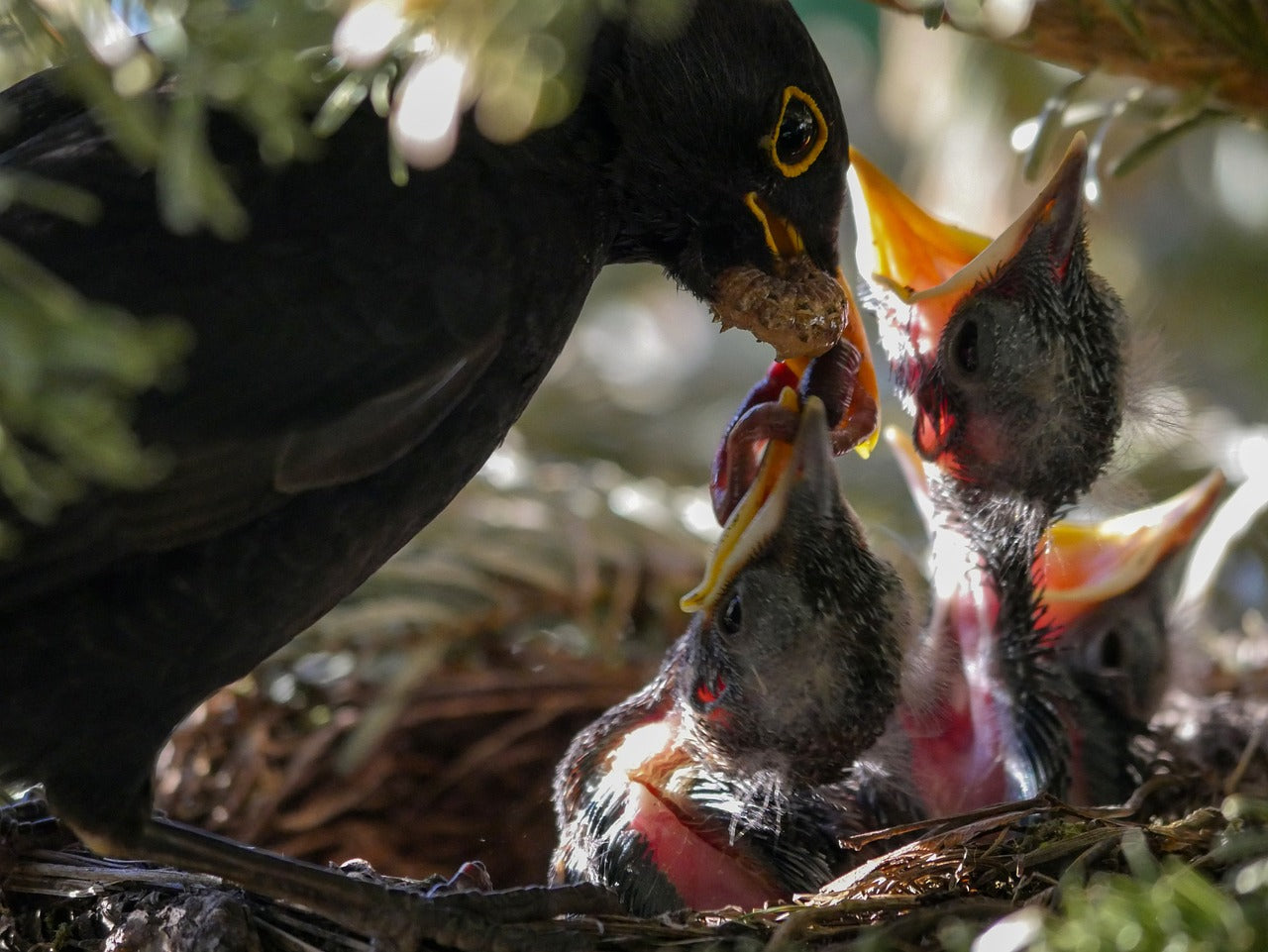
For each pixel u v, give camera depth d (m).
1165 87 1.41
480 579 1.50
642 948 1.39
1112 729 1.45
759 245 1.42
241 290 1.38
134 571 1.38
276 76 1.34
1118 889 1.36
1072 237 1.43
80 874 1.41
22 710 1.38
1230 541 1.48
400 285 1.39
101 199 1.38
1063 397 1.43
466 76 1.34
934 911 1.38
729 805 1.43
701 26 1.41
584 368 1.56
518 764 1.48
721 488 1.43
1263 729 1.46
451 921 1.40
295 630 1.39
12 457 1.34
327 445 1.38
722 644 1.43
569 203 1.40
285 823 1.47
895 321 1.44
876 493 1.54
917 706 1.44
